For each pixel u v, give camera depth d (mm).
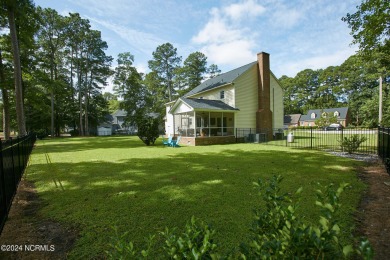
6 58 16281
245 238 2719
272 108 22844
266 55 20719
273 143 16547
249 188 4914
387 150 6625
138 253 2383
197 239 1339
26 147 8672
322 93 58656
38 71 18609
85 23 33312
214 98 22406
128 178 5992
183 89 40375
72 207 3965
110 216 3521
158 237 2822
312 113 50938
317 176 5887
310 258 1111
